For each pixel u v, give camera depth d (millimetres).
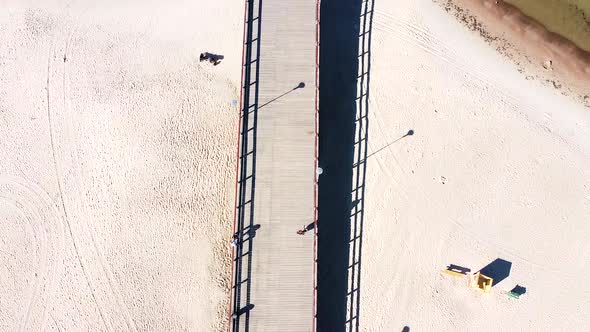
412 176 25812
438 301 24016
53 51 28000
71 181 25609
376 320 23719
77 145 26203
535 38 28578
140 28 28484
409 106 26984
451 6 28859
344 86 27250
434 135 26531
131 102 26906
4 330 23500
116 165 25812
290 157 23672
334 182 25562
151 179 25562
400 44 28188
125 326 23500
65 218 25000
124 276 24172
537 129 26922
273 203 23078
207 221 25047
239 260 22359
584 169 26328
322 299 23906
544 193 25859
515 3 28875
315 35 25547
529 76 28000
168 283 24125
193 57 27859
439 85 27469
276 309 21859
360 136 26375
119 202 25234
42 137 26375
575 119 27281
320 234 24734
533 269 24672
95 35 28328
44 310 23719
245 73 24875
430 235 24922
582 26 28688
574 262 24875
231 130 26484
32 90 27234
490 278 23844
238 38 28297
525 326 23891
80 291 23938
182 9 28844
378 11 28750
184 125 26500
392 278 24281
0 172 25844
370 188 25547
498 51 28406
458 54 28203
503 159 26266
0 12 28781
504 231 25156
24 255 24484
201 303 23906
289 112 24328
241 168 23469
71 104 26922
